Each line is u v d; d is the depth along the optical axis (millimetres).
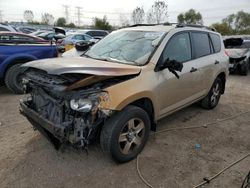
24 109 3438
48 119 3080
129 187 2828
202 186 2867
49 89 2977
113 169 3125
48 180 2914
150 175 3029
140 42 3797
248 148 3730
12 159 3285
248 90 7324
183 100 4191
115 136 2977
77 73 2756
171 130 4242
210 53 4891
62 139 2824
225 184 2910
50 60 3363
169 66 3404
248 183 2834
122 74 2984
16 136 3896
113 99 2850
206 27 5016
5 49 5965
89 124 2816
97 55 3936
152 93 3334
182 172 3102
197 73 4332
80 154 3406
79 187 2814
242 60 9539
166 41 3693
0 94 6203
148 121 3391
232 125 4566
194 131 4246
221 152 3590
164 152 3529
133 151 3316
